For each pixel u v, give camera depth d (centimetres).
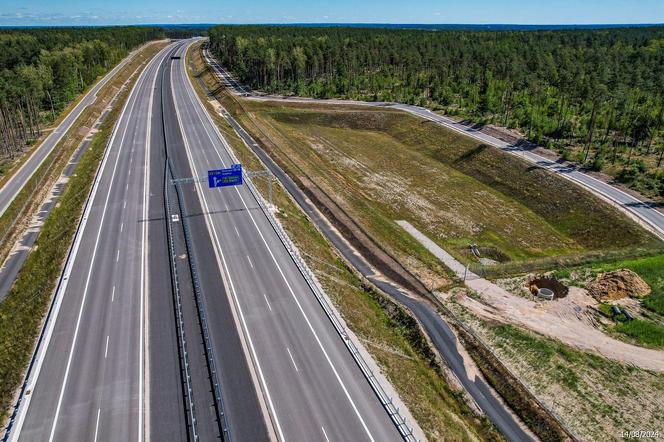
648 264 4928
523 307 4503
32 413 2997
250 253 4988
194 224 5594
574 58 14212
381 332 4088
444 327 4262
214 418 2998
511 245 6172
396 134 10762
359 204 6975
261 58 14050
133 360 3453
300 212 6488
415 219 6831
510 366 3794
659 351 3847
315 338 3747
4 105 8769
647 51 14088
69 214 5941
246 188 6738
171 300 4166
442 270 5259
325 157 9325
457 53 15062
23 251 5544
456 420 3281
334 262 5225
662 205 6362
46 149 8769
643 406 3350
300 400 3136
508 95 11181
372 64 15562
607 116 9262
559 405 3400
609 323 4184
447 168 8862
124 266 4681
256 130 10319
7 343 3697
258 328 3834
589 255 5347
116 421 2953
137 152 8188
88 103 12100
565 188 7088
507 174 8025
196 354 3528
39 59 13250
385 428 2945
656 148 8469
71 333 3728
